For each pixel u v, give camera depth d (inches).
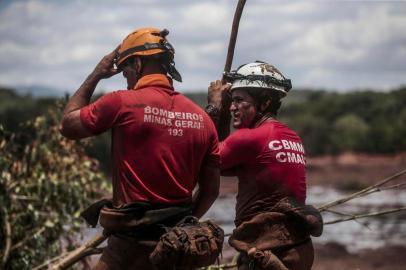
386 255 737.6
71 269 386.9
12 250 378.3
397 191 2048.5
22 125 411.8
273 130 221.3
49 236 394.9
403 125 3353.8
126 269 202.8
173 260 192.2
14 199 386.6
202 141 208.1
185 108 207.8
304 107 3786.9
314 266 660.1
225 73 237.8
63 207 397.7
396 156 3191.4
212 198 215.3
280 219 216.4
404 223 1149.7
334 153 3238.2
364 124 3432.6
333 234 970.1
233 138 220.2
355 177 2694.4
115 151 204.1
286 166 218.8
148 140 201.3
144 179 201.0
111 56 215.3
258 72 223.8
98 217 210.8
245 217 220.8
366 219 1204.5
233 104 226.5
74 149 412.8
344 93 3961.6
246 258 219.0
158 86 207.5
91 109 203.6
